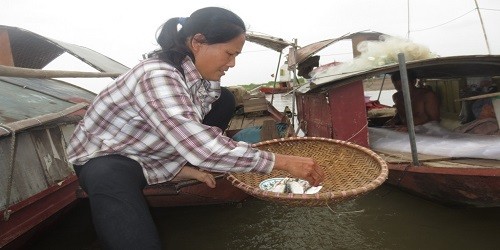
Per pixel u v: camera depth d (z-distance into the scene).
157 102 1.60
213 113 2.72
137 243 1.64
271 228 4.18
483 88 5.23
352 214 4.40
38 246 4.07
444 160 4.06
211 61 1.76
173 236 4.16
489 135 4.54
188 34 1.73
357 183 2.30
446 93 6.36
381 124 7.44
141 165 1.93
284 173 2.70
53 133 4.33
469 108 5.36
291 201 1.77
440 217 4.16
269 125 5.55
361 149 2.57
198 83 1.89
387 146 5.16
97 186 1.72
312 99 6.67
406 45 5.65
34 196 3.52
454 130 5.19
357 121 5.01
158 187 3.72
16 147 3.51
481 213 4.04
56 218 4.09
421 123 5.75
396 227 4.00
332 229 4.05
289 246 3.74
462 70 5.22
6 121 3.81
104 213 1.69
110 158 1.86
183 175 2.40
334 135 5.05
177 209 4.53
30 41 7.34
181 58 1.75
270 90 22.94
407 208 4.48
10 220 3.24
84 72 3.32
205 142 1.60
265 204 4.80
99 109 1.83
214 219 4.49
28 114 4.38
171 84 1.63
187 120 1.59
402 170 4.10
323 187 2.41
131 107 1.76
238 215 4.55
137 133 1.85
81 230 4.47
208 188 3.87
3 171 3.27
